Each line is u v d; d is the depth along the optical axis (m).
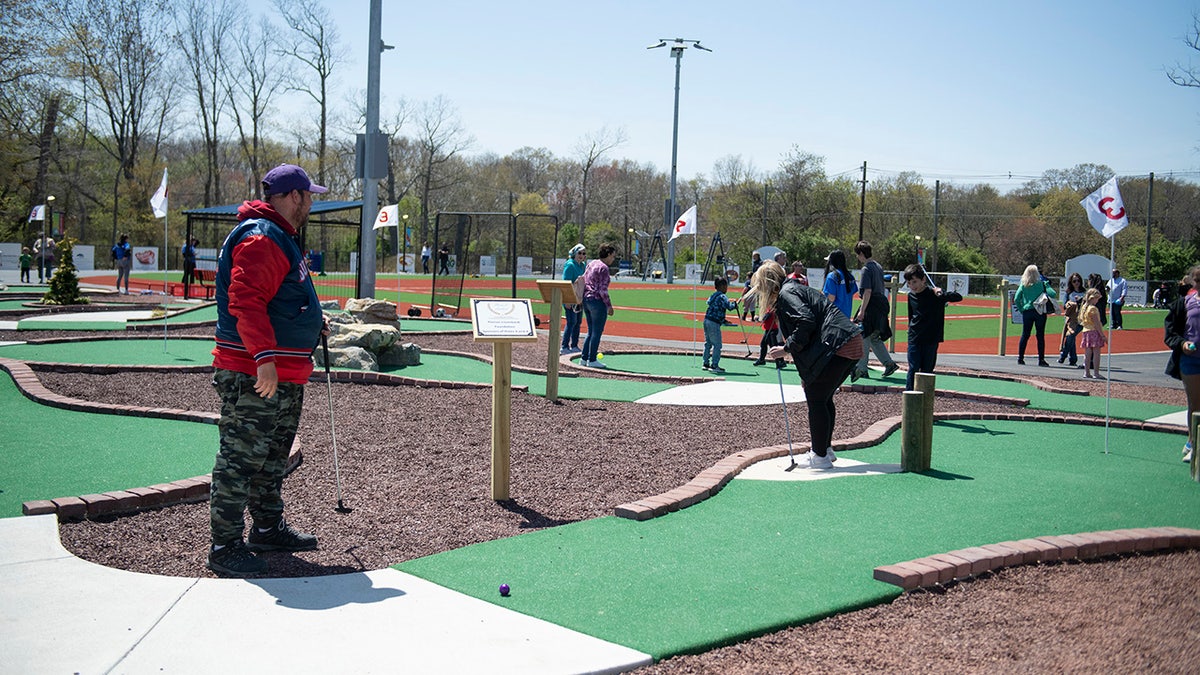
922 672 3.95
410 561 5.11
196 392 10.46
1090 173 83.31
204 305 22.59
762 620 4.37
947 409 11.34
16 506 5.79
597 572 4.99
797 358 7.68
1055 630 4.47
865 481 7.35
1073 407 12.05
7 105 46.91
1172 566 5.57
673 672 3.86
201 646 3.91
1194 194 77.56
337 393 10.73
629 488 7.00
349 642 3.99
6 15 40.81
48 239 40.84
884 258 70.44
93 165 63.50
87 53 54.56
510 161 106.88
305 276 4.99
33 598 4.38
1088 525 6.25
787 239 72.88
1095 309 15.91
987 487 7.26
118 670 3.66
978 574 5.19
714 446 8.70
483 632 4.14
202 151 80.19
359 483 6.88
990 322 32.44
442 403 10.35
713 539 5.66
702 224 98.38
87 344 14.52
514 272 23.56
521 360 15.27
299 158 71.81
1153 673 4.00
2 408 8.88
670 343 20.75
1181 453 9.07
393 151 75.81
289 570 4.93
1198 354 8.81
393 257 63.94
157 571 4.86
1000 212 82.69
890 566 5.04
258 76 65.56
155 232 62.22
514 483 7.02
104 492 6.13
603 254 14.63
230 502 4.79
